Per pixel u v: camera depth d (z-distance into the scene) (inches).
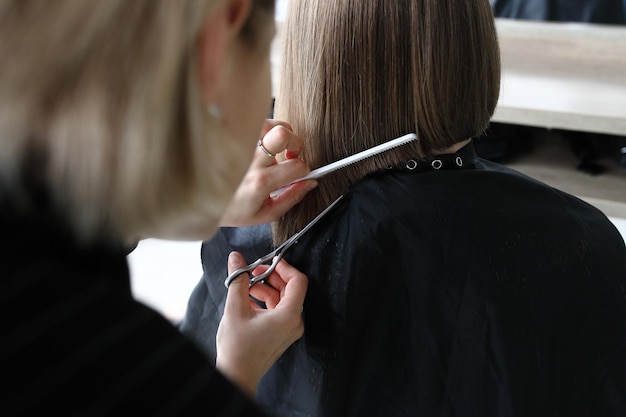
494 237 24.5
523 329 24.4
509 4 63.0
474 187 25.2
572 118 44.7
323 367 24.9
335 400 25.0
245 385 23.1
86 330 11.6
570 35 49.6
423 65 23.2
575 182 53.1
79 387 11.0
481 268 24.2
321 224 25.6
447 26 22.8
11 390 10.5
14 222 12.2
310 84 24.6
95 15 10.8
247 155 16.1
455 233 24.3
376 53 23.2
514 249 24.5
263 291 25.7
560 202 26.5
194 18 11.6
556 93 47.8
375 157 25.0
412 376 25.3
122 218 13.1
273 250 27.5
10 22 10.8
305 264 25.6
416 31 22.8
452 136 24.9
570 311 25.0
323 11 23.3
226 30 13.3
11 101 11.3
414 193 24.7
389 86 23.7
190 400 12.0
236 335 23.5
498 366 24.5
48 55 11.0
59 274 12.1
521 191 25.9
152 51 11.3
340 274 24.7
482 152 54.7
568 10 61.3
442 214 24.5
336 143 25.2
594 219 26.9
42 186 12.5
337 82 24.0
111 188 12.5
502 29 51.4
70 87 11.3
